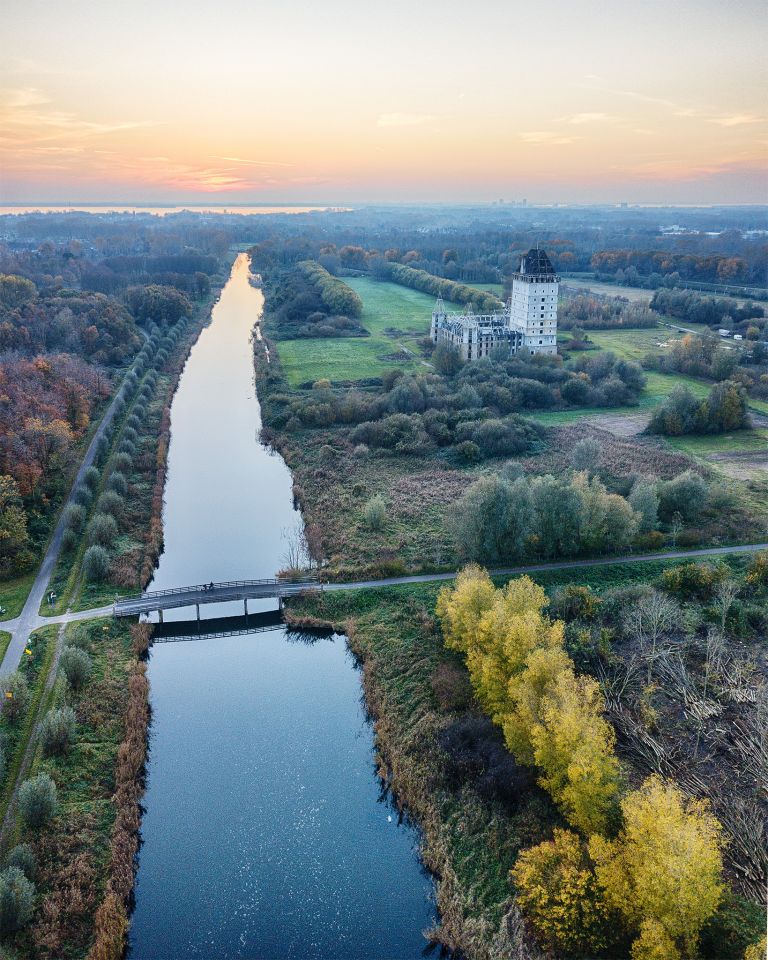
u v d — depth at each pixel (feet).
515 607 310.04
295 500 548.31
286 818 268.82
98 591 400.26
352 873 247.70
